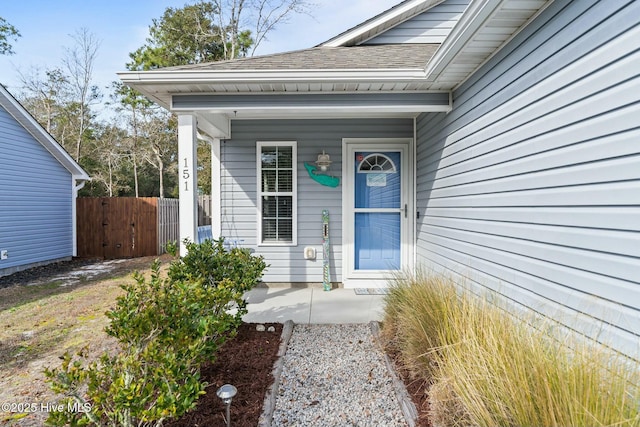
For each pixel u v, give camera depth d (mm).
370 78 3658
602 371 1567
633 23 1692
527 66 2551
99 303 5207
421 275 3506
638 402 1467
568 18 2133
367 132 5680
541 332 1944
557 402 1502
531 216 2504
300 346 3400
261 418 2178
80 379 1603
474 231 3428
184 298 2305
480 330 2131
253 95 4043
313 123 5703
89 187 20328
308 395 2523
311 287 5762
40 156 8789
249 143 5715
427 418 2131
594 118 1934
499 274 2953
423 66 3744
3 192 7695
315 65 4008
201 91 3980
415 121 5586
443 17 5680
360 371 2879
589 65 1969
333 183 5707
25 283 6746
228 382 2617
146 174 22172
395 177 5781
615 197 1798
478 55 3104
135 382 1736
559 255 2213
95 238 10070
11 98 7488
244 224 5762
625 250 1740
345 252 5730
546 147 2338
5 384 2766
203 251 3701
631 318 1708
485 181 3197
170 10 17438
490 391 1679
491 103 3086
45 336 3818
